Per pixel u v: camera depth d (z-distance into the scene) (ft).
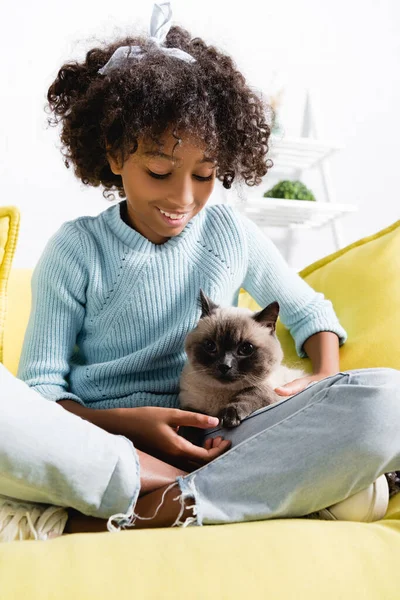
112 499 3.09
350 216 10.28
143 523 3.19
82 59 5.84
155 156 3.92
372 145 10.36
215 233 4.73
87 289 4.51
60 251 4.53
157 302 4.48
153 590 2.40
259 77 9.46
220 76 4.30
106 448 3.09
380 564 2.64
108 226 4.63
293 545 2.66
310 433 3.11
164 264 4.51
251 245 4.87
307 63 9.83
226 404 4.02
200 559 2.53
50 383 4.25
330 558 2.62
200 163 4.02
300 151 9.32
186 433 3.99
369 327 4.75
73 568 2.44
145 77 4.02
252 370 3.99
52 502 3.15
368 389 3.06
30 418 2.98
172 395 4.45
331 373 4.43
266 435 3.21
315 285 5.50
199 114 3.95
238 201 8.82
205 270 4.61
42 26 8.43
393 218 10.48
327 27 9.96
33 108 8.45
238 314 4.18
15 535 3.07
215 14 9.17
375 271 5.08
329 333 4.66
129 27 6.95
